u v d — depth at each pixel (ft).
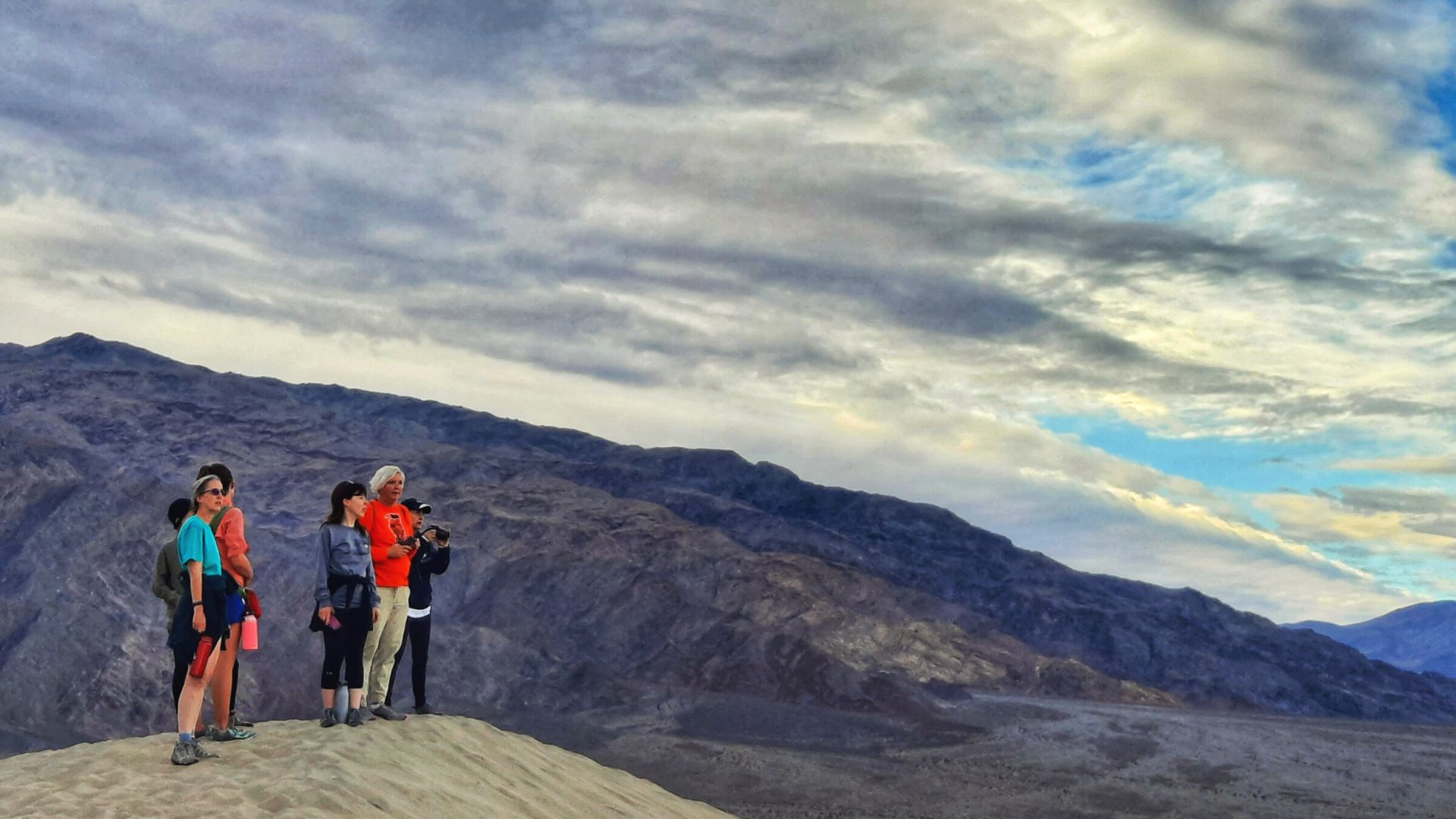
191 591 30.73
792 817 153.69
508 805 31.89
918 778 179.11
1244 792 172.04
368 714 36.37
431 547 39.60
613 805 35.96
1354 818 157.07
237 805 26.76
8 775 30.01
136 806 26.61
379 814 27.53
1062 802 165.27
